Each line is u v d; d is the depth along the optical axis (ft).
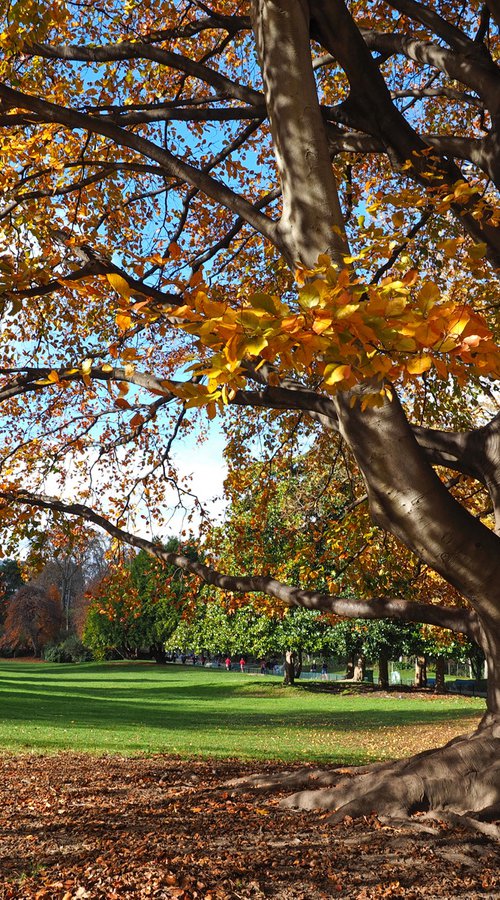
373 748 54.19
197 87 35.45
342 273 9.34
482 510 41.57
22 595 243.19
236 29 26.61
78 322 36.91
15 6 20.39
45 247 31.65
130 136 21.54
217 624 136.56
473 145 22.61
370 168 37.58
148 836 20.07
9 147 27.04
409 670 239.09
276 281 38.17
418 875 16.88
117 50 24.18
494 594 20.12
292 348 10.02
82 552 39.60
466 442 23.13
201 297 9.51
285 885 16.25
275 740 58.23
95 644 203.21
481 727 23.84
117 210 34.32
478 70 22.25
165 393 21.43
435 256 33.30
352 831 20.16
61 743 48.91
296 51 17.48
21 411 38.47
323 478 43.60
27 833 21.17
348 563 38.11
